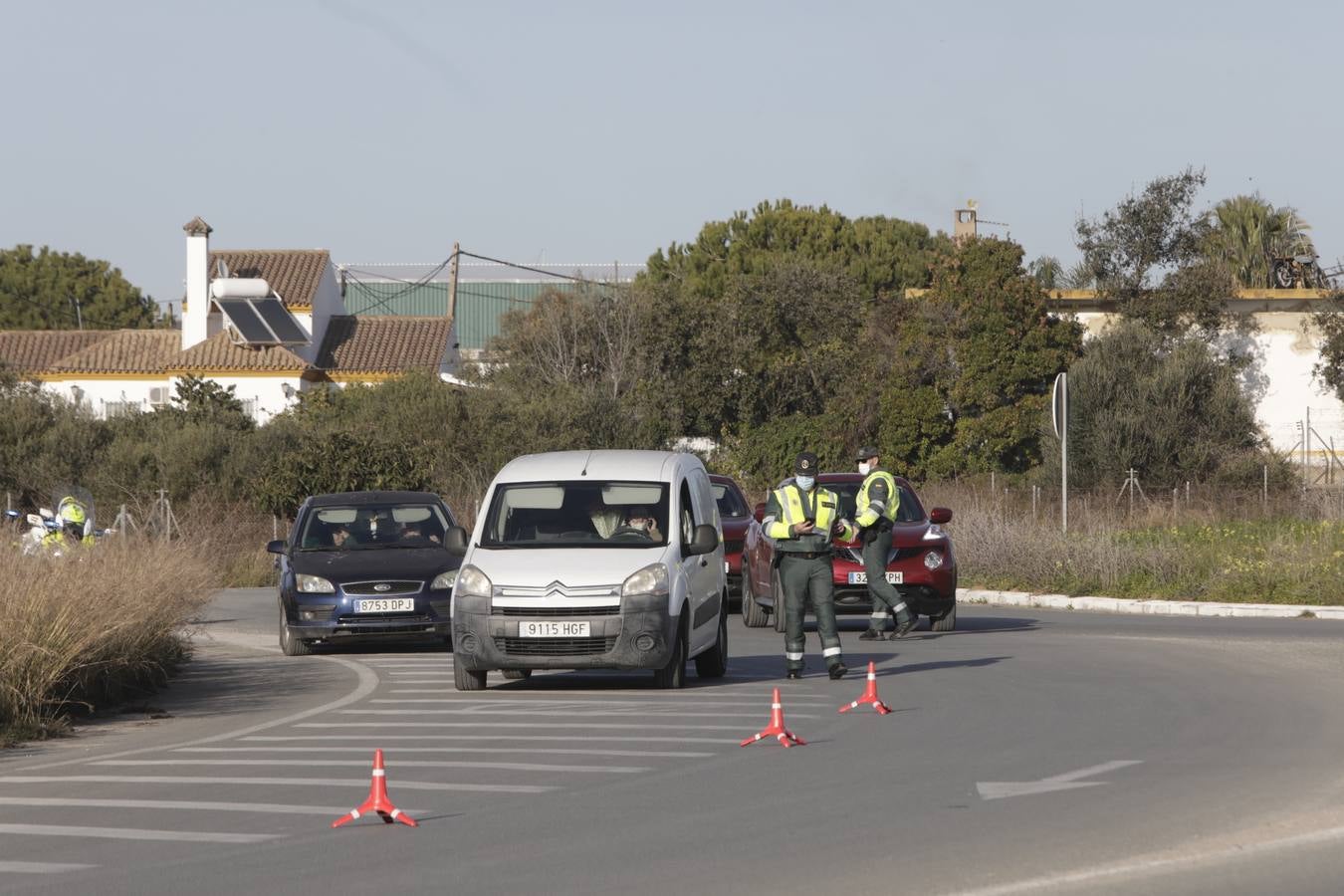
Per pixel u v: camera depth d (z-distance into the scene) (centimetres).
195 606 4812
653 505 4238
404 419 12025
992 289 13275
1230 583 6556
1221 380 11350
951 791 2556
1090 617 6234
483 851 2170
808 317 15725
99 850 2223
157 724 3669
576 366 16000
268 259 19000
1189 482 10775
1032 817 2344
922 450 13300
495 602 3981
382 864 2103
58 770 2989
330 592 5159
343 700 3988
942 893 1908
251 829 2356
